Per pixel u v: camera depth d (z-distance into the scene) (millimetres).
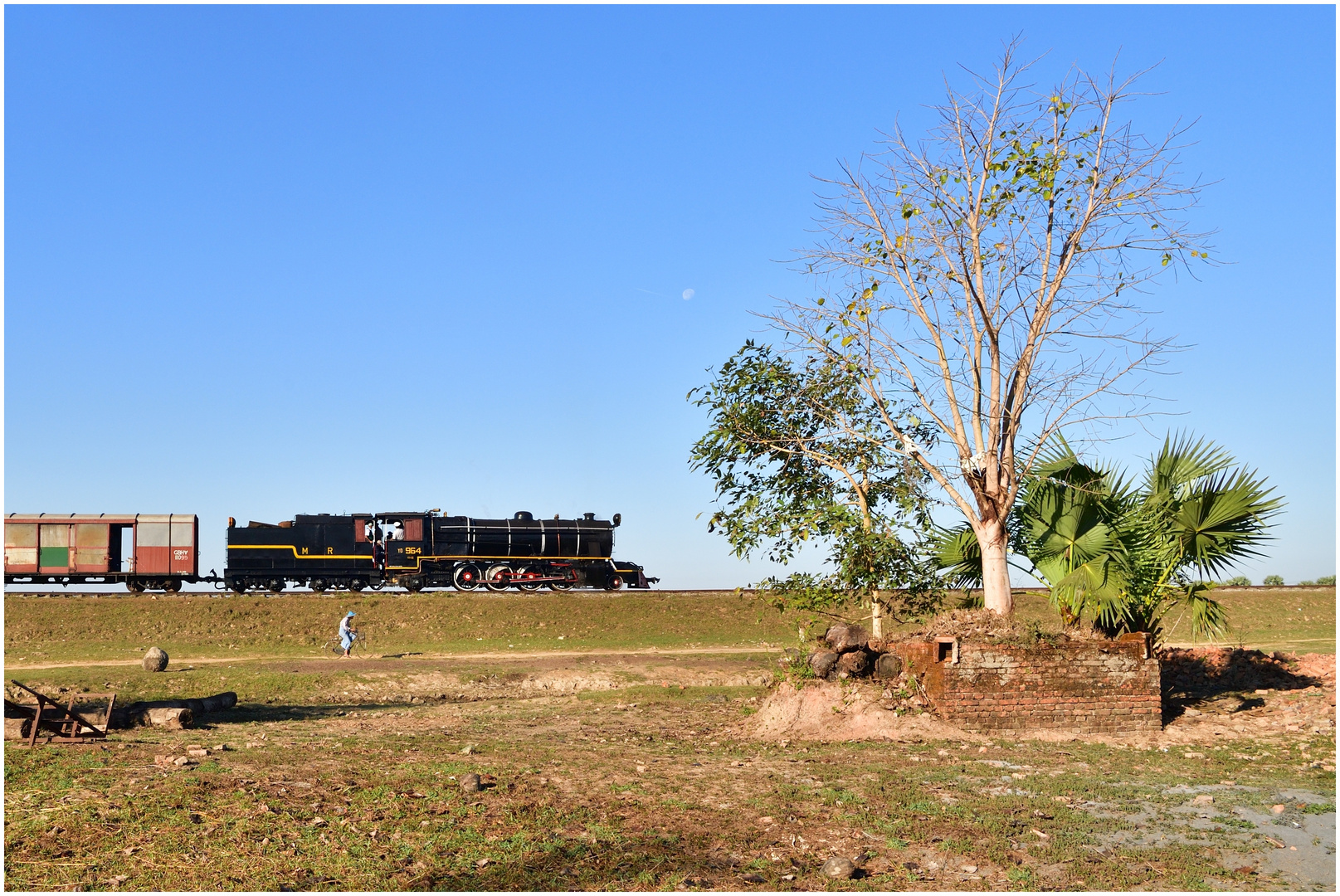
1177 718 15117
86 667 24188
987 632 14469
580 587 39812
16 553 36250
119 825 8375
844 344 15867
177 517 37375
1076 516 15305
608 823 8859
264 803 9086
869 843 8414
